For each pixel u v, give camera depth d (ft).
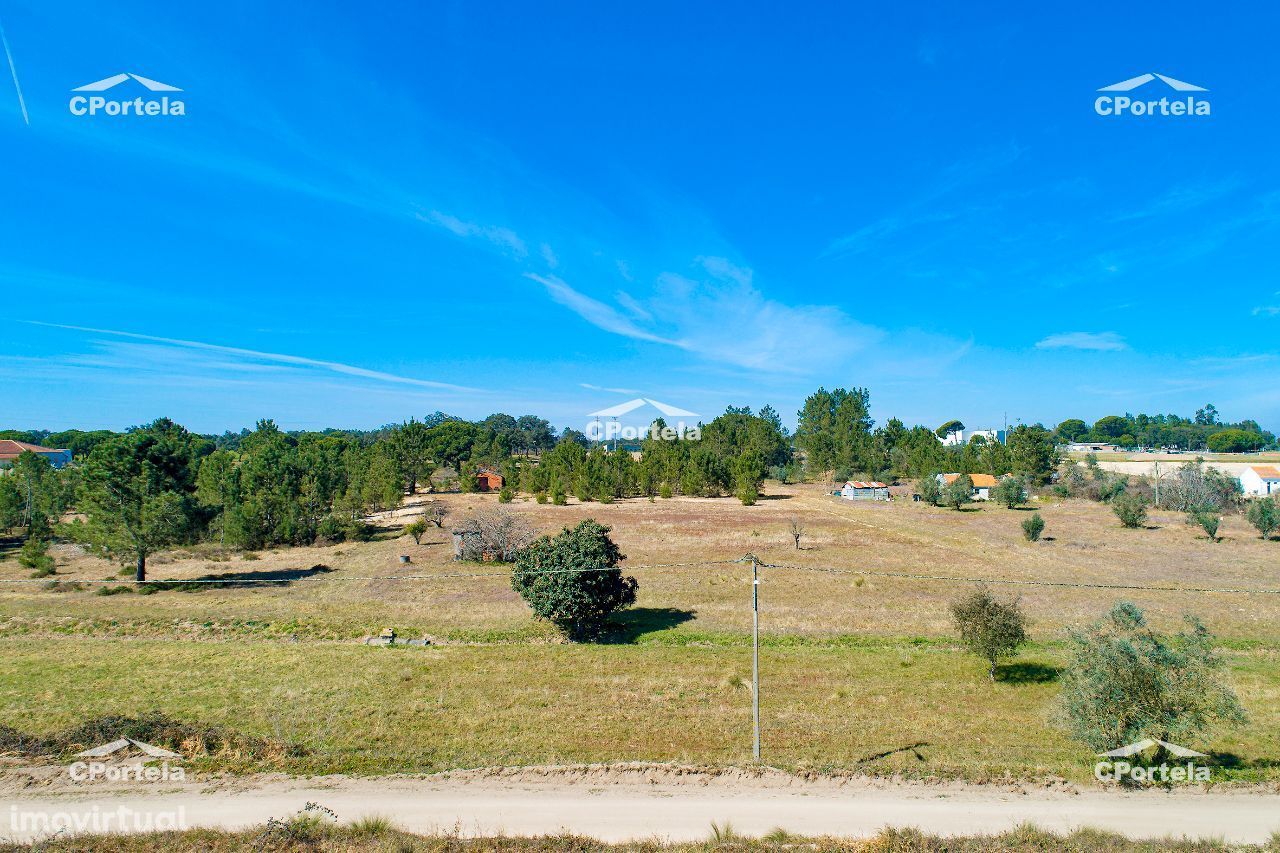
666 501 263.29
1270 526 153.48
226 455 185.78
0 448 310.45
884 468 350.43
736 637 85.71
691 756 53.06
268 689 67.51
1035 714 61.77
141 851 38.70
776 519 200.95
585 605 84.28
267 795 46.55
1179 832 41.57
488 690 67.51
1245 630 85.30
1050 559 134.62
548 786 48.24
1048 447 280.51
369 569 131.34
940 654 79.20
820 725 59.47
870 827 42.57
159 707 62.44
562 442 305.53
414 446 305.32
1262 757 52.95
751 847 39.86
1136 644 50.98
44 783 47.73
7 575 126.93
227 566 136.05
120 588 114.73
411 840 40.16
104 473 115.34
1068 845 39.34
